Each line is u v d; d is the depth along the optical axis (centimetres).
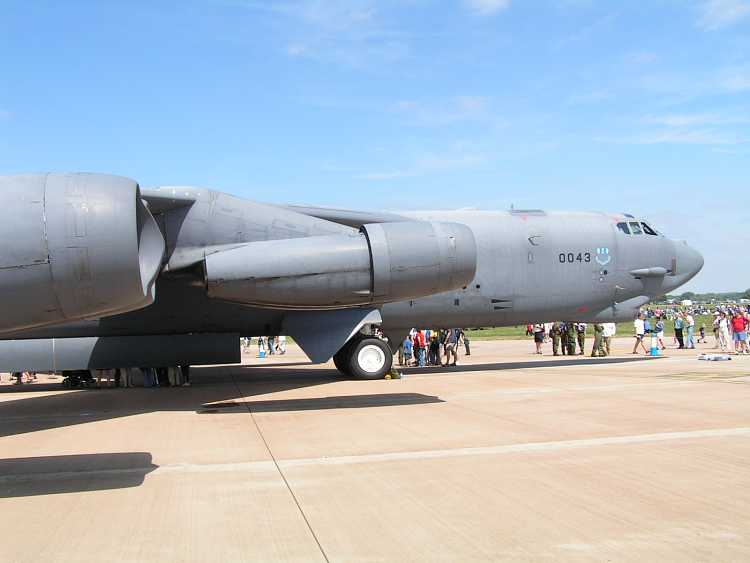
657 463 621
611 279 1684
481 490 541
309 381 1483
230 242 1227
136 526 464
